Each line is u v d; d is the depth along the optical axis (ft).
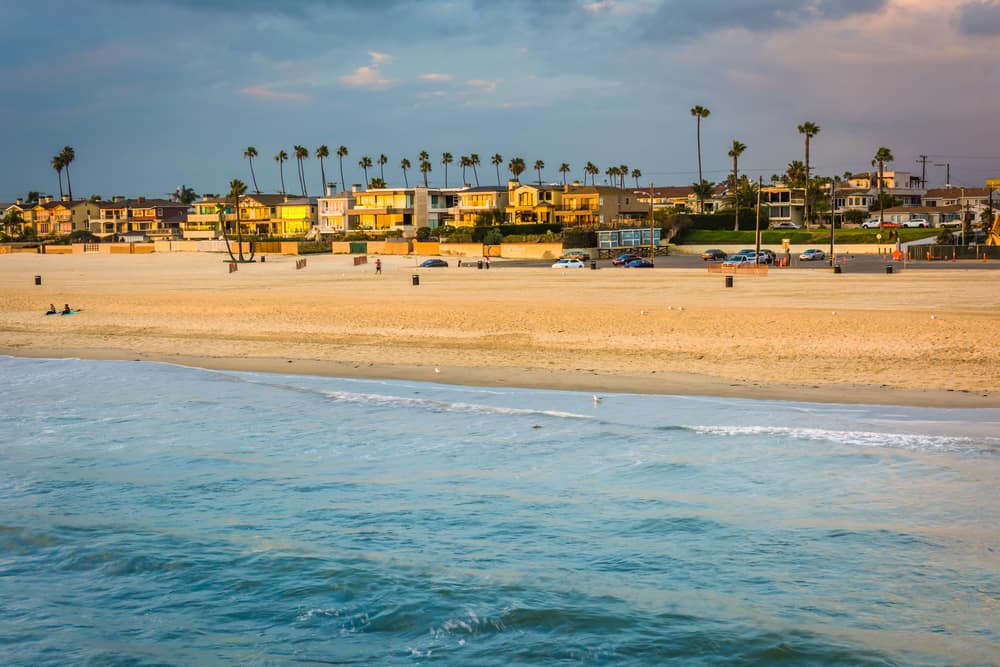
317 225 580.71
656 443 72.95
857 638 38.24
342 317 153.28
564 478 63.82
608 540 50.90
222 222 488.44
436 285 232.32
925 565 45.88
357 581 45.68
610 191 504.43
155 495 61.16
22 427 82.74
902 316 133.49
